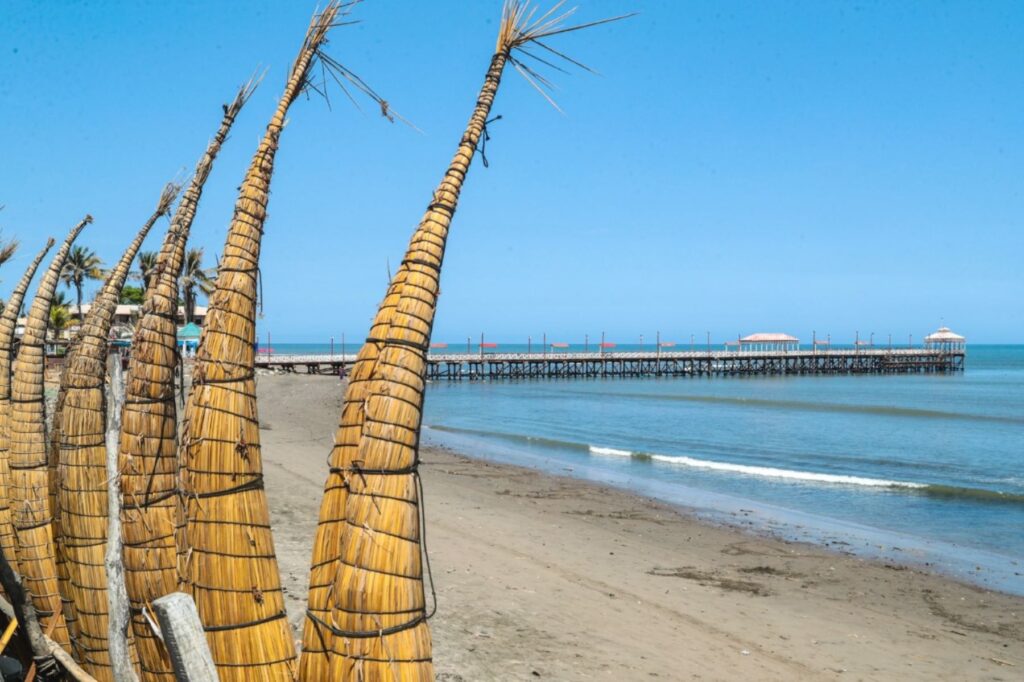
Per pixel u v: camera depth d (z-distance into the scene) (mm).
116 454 3963
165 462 3662
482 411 51000
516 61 3500
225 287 3420
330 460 3391
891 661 8945
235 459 3307
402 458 3104
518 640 8406
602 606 9992
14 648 5164
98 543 4367
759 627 9805
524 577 11070
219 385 3332
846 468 27016
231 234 3492
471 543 13023
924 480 24328
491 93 3475
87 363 4449
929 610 11211
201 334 3408
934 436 36938
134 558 3553
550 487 21312
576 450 30812
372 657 2971
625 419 45312
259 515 3350
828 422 43500
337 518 3295
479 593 10055
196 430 3295
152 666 3535
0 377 5461
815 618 10430
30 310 5133
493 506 17422
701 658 8453
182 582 3291
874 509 19141
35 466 5004
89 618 4324
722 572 12672
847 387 77000
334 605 3062
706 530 16250
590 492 20750
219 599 3225
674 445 33625
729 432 38812
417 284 3240
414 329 3201
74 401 4402
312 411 38000
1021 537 16156
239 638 3230
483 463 26172
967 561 14117
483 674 7359
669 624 9539
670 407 53812
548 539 14016
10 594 4520
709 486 22391
